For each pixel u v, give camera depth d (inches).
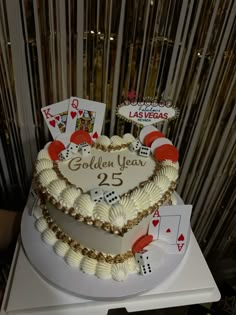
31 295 42.1
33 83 50.3
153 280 42.8
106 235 40.1
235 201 72.6
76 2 42.8
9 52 46.8
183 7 44.3
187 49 48.4
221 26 46.5
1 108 53.1
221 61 50.2
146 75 50.6
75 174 45.0
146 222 43.4
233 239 80.9
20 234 48.1
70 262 43.3
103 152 49.2
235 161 65.2
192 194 71.3
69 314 42.3
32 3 42.6
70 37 45.9
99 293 41.1
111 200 39.6
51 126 51.5
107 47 47.1
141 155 48.6
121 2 43.0
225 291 71.6
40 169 45.2
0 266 58.2
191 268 46.6
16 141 57.8
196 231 79.6
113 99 53.1
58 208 40.6
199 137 60.6
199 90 53.5
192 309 69.0
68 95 51.9
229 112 57.0
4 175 62.8
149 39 46.8
